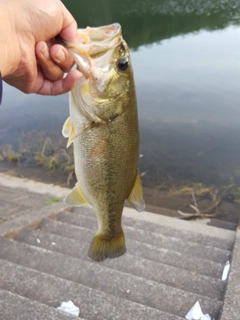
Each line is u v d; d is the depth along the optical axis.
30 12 0.24
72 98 0.27
